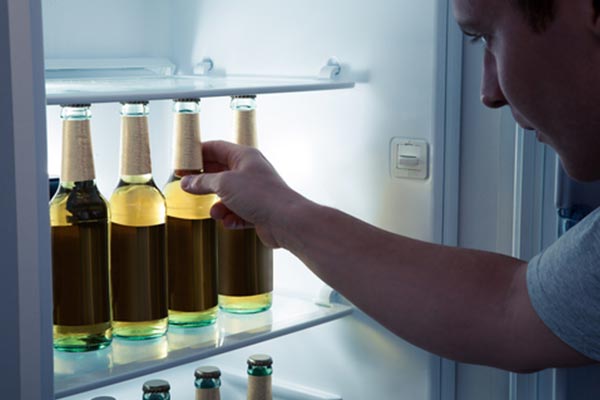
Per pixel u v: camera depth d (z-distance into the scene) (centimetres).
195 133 146
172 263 149
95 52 179
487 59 96
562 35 82
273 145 179
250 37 180
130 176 142
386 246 109
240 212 125
